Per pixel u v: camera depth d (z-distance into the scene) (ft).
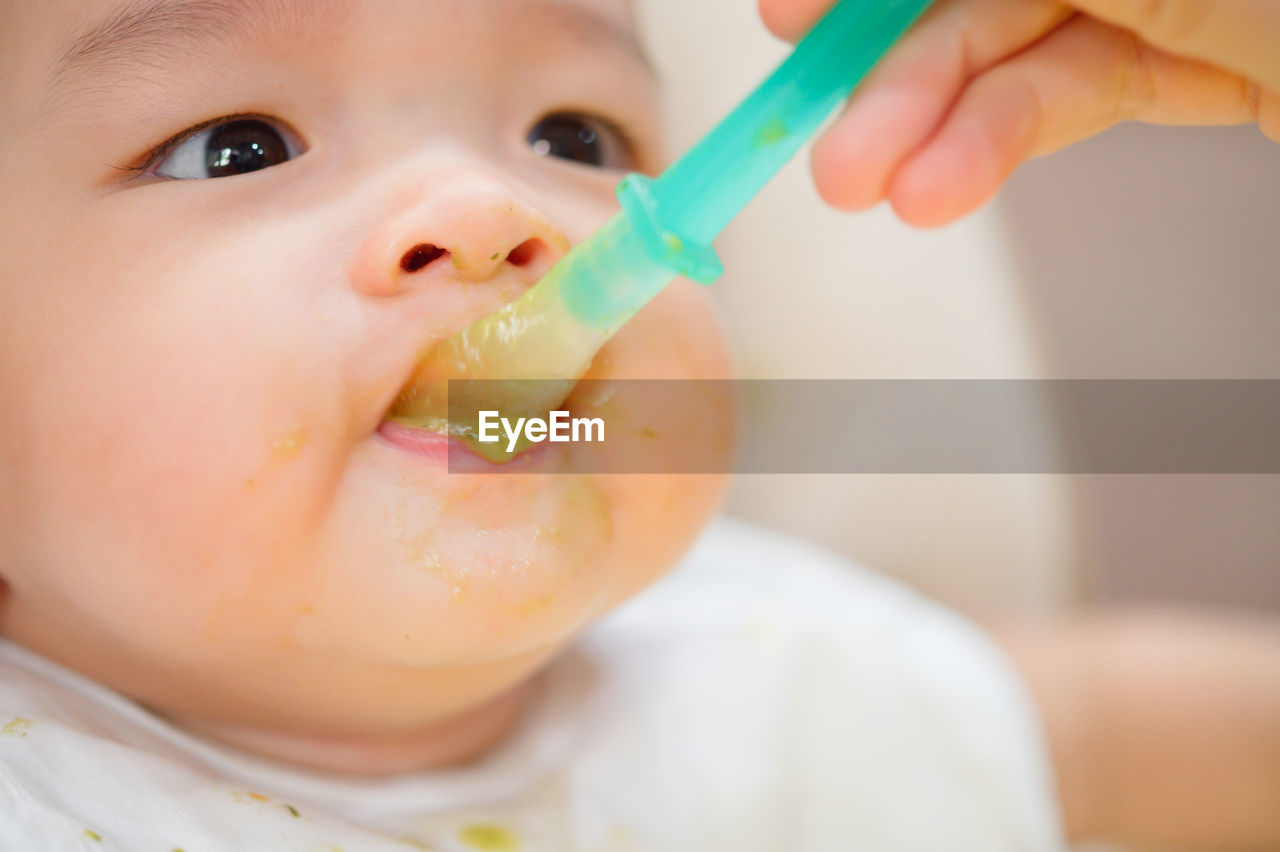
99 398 0.81
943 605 1.49
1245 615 1.74
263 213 0.83
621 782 1.02
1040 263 1.86
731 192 0.74
